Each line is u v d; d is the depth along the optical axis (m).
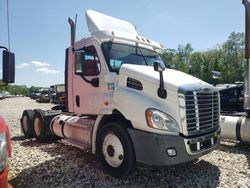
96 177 5.11
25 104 33.06
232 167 5.63
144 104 4.61
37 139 8.57
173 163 4.36
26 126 9.26
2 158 2.77
